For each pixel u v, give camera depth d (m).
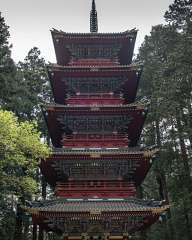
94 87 36.66
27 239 43.41
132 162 31.72
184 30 42.84
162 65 45.88
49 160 31.36
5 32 42.19
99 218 28.34
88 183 31.70
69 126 34.34
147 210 28.11
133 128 36.25
